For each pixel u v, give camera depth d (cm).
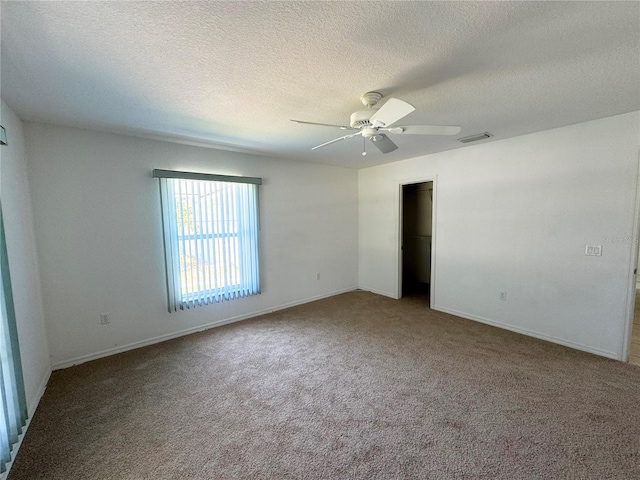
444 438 183
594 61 171
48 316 271
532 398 220
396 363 278
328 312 431
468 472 158
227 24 134
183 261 346
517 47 157
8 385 165
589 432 185
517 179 338
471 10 128
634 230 265
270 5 122
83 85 194
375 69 179
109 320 304
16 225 217
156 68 174
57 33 138
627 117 263
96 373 267
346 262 541
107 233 300
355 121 212
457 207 399
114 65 170
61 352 278
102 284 299
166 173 326
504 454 170
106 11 123
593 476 154
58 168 273
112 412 212
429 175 430
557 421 195
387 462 166
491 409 209
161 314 337
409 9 127
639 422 193
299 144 356
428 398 223
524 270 339
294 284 464
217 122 272
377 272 530
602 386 234
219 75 184
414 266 621
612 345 281
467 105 239
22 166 244
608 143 274
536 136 320
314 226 486
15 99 212
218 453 174
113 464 167
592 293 291
